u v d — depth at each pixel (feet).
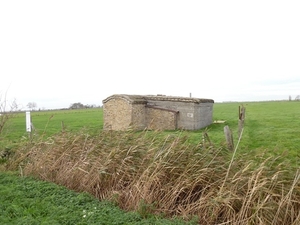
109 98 91.86
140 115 90.48
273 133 69.87
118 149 32.40
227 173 24.85
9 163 41.93
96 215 22.77
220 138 63.36
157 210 24.84
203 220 23.26
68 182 31.91
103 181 30.32
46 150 40.16
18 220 21.84
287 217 22.17
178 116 88.94
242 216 22.16
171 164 28.30
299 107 179.52
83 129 43.34
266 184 23.58
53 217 22.38
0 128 52.65
